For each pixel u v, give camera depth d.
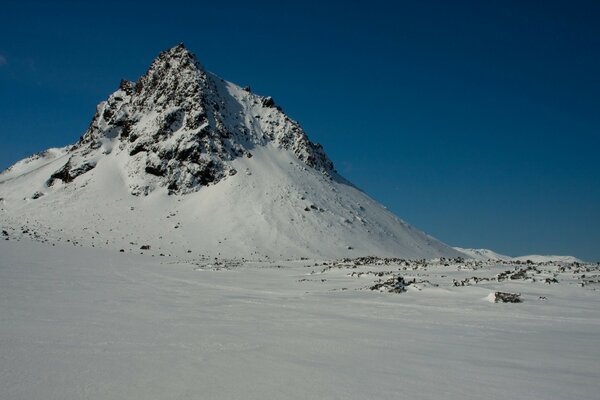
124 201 92.25
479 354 10.99
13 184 104.00
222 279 35.09
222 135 104.62
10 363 9.09
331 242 83.06
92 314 16.25
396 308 19.31
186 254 71.19
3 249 48.62
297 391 7.84
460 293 23.20
